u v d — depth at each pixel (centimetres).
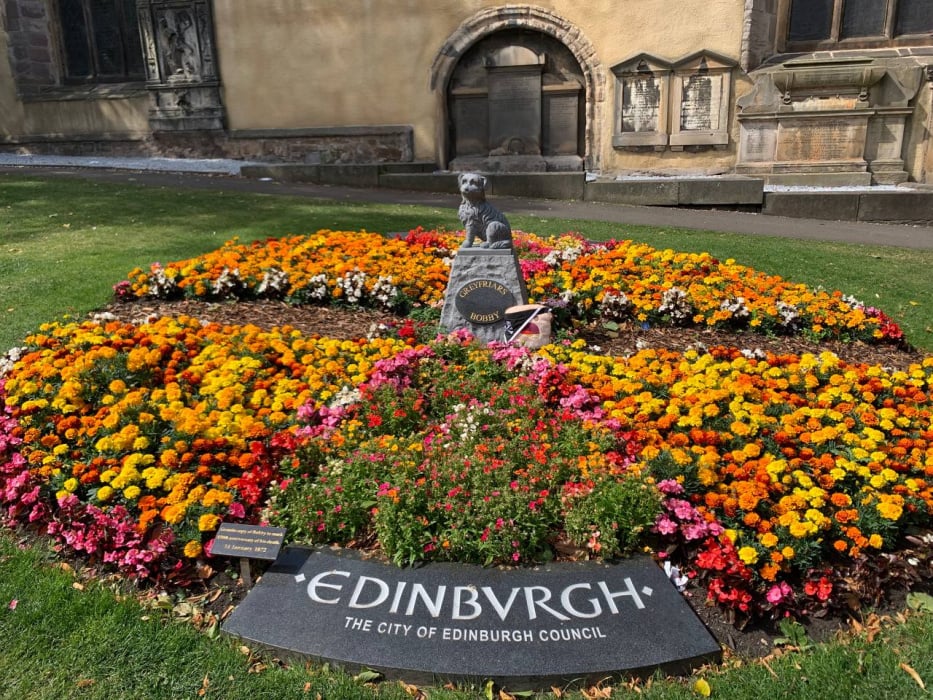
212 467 451
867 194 1591
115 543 397
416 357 589
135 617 371
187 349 618
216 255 902
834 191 1655
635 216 1569
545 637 347
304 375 572
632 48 1852
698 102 1838
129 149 2258
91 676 335
